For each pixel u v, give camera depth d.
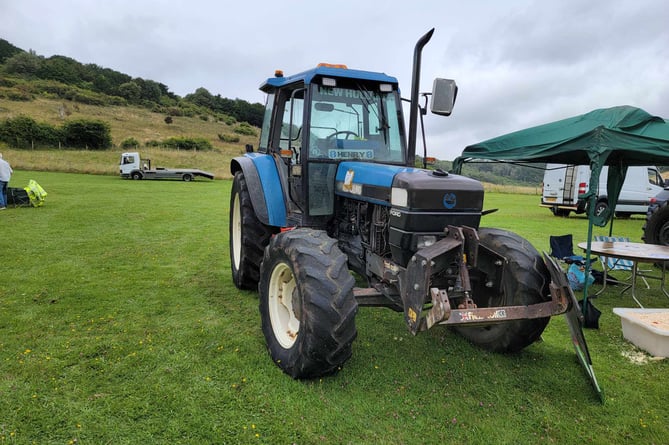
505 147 5.80
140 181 23.11
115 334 3.50
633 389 2.94
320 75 3.63
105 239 7.50
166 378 2.82
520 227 10.91
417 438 2.33
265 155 4.54
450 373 3.04
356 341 3.52
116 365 2.98
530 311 2.74
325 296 2.59
